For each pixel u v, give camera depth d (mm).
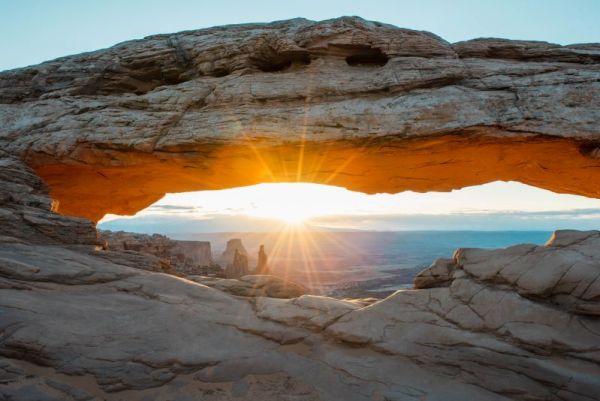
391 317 10922
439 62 18875
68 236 16250
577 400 8375
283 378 9359
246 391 8961
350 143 18641
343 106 19016
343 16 20219
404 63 19156
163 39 22984
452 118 17875
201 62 21688
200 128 19609
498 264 10883
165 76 22562
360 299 13695
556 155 19047
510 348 9320
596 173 19984
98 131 20406
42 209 17188
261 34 20828
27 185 18969
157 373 9273
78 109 21484
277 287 14555
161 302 12078
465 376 9250
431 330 10273
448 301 10906
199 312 11789
